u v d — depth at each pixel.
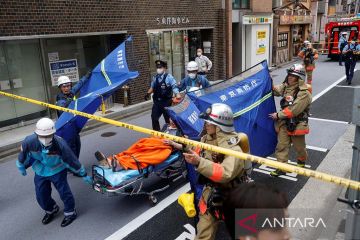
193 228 4.51
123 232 4.52
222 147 2.99
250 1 17.08
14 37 7.94
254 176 5.77
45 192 4.68
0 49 8.77
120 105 11.05
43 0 8.42
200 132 4.00
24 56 9.30
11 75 9.09
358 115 2.62
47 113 10.03
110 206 5.19
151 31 11.50
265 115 5.16
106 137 8.45
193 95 4.38
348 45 13.35
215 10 14.58
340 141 7.30
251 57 17.41
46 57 9.71
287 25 20.86
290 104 5.21
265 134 5.15
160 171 5.14
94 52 10.90
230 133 3.10
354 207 2.50
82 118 5.70
